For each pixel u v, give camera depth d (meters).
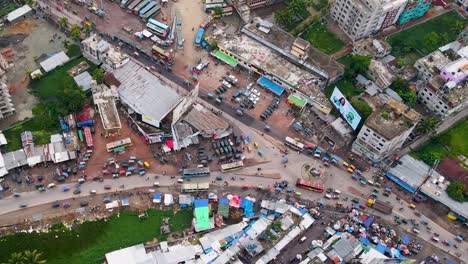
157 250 172.50
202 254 172.38
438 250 186.75
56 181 186.00
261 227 180.38
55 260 168.00
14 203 178.75
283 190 196.12
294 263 177.38
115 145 195.50
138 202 185.25
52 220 176.50
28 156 188.00
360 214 191.50
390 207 193.38
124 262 166.62
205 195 190.50
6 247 167.50
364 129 199.25
